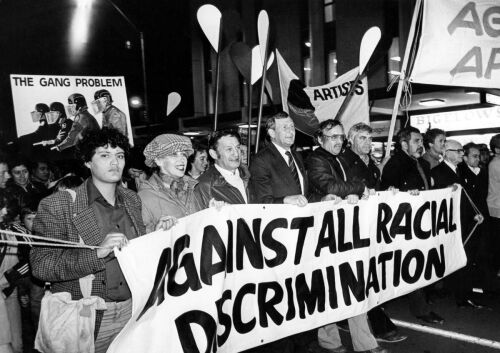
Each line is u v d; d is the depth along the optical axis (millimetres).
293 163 3650
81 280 2248
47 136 4645
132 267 2293
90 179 2416
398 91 4461
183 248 2553
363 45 4738
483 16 4566
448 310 5012
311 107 6312
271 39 4105
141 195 2777
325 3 16094
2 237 3195
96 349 2275
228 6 18484
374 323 4145
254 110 12352
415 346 4051
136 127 12250
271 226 3102
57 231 2225
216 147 3312
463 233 5195
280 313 3113
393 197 3881
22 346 3770
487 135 9578
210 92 20234
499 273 5926
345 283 3486
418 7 4469
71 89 4742
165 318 2391
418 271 4066
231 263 2867
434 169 5051
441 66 4520
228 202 3238
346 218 3537
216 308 2623
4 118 5520
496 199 5805
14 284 3287
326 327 3828
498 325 4520
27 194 4027
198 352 2488
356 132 4270
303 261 3268
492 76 4543
